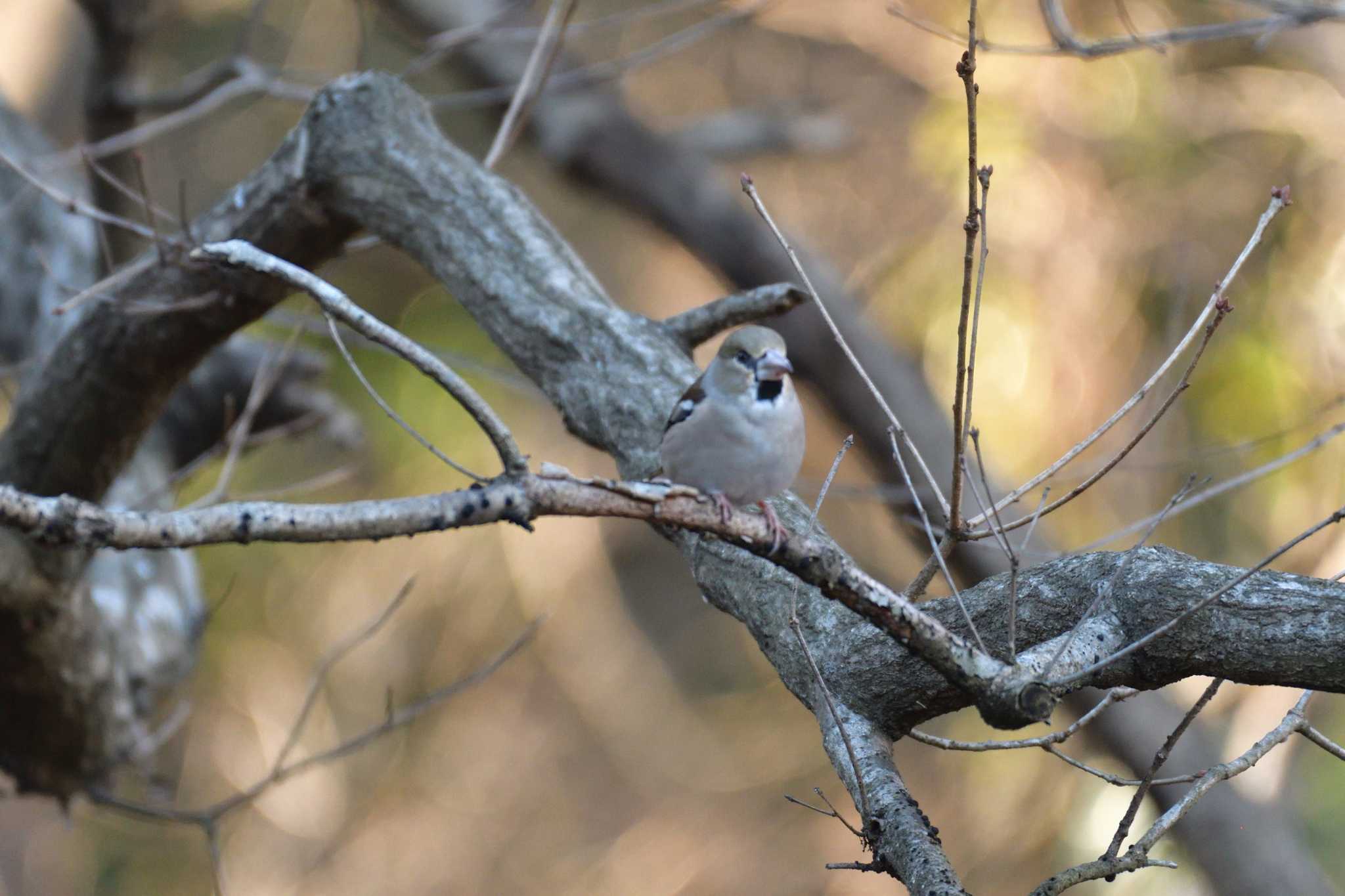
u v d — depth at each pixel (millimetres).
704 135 15281
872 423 13859
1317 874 12656
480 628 18297
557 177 15609
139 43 10203
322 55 18516
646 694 19953
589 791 19562
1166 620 4648
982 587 5195
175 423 11438
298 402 11641
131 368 8508
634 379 7129
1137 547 4680
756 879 18969
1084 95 13805
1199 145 14328
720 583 6316
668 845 19234
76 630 8914
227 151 20062
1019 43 13633
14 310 10836
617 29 18266
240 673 17031
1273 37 13312
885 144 16094
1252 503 13492
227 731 17062
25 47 17047
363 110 8023
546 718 19391
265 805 16969
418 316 17188
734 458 5684
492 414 4148
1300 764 14758
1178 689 14055
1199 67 14375
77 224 11305
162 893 17594
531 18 15375
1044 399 13633
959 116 14078
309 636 17391
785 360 5621
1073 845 14164
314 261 8492
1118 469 13266
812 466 17469
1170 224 13938
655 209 15039
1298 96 14211
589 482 4305
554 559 18547
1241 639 4531
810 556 4422
